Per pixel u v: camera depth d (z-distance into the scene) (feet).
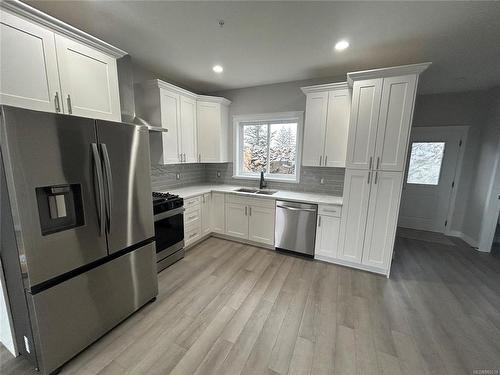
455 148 12.71
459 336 5.77
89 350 5.24
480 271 9.05
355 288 7.77
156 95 9.60
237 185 13.41
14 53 4.60
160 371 4.74
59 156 4.42
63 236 4.59
